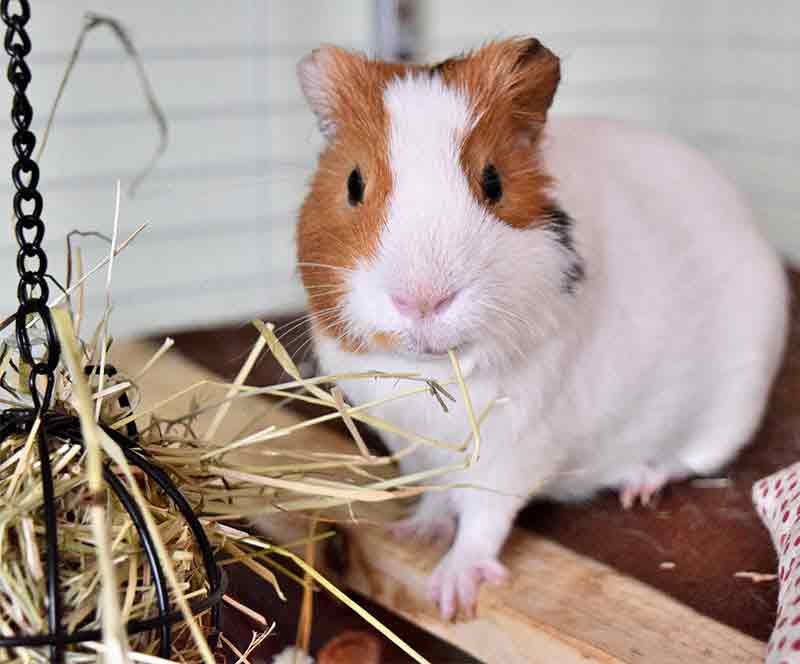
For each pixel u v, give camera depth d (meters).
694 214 0.39
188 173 0.58
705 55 0.69
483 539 0.35
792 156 0.66
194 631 0.23
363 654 0.40
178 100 0.57
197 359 0.49
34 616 0.24
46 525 0.24
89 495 0.25
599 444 0.37
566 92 0.67
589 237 0.34
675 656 0.30
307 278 0.32
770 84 0.66
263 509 0.29
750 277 0.39
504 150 0.31
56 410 0.27
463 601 0.34
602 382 0.35
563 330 0.33
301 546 0.38
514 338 0.31
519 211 0.31
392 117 0.31
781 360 0.45
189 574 0.27
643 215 0.37
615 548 0.36
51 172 0.54
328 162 0.32
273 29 0.58
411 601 0.36
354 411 0.29
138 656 0.24
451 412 0.33
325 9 0.59
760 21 0.66
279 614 0.40
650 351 0.36
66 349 0.24
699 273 0.38
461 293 0.29
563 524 0.38
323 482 0.30
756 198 0.68
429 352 0.29
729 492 0.40
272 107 0.59
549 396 0.33
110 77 0.54
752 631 0.31
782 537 0.31
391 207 0.30
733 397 0.40
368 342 0.30
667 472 0.40
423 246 0.29
